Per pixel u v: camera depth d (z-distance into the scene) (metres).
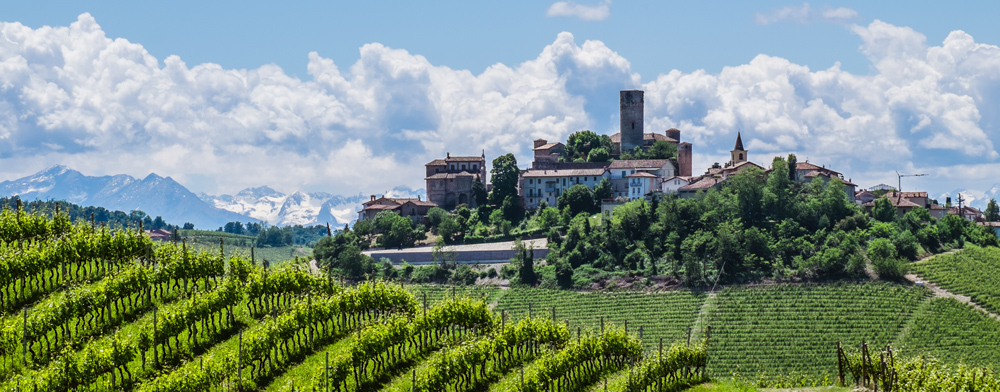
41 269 82.25
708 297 192.75
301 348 84.56
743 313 184.25
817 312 182.50
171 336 77.88
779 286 195.12
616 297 199.00
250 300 89.06
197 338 81.19
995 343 166.50
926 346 167.00
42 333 72.25
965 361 159.88
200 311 80.31
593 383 95.44
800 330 175.25
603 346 97.00
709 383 103.94
